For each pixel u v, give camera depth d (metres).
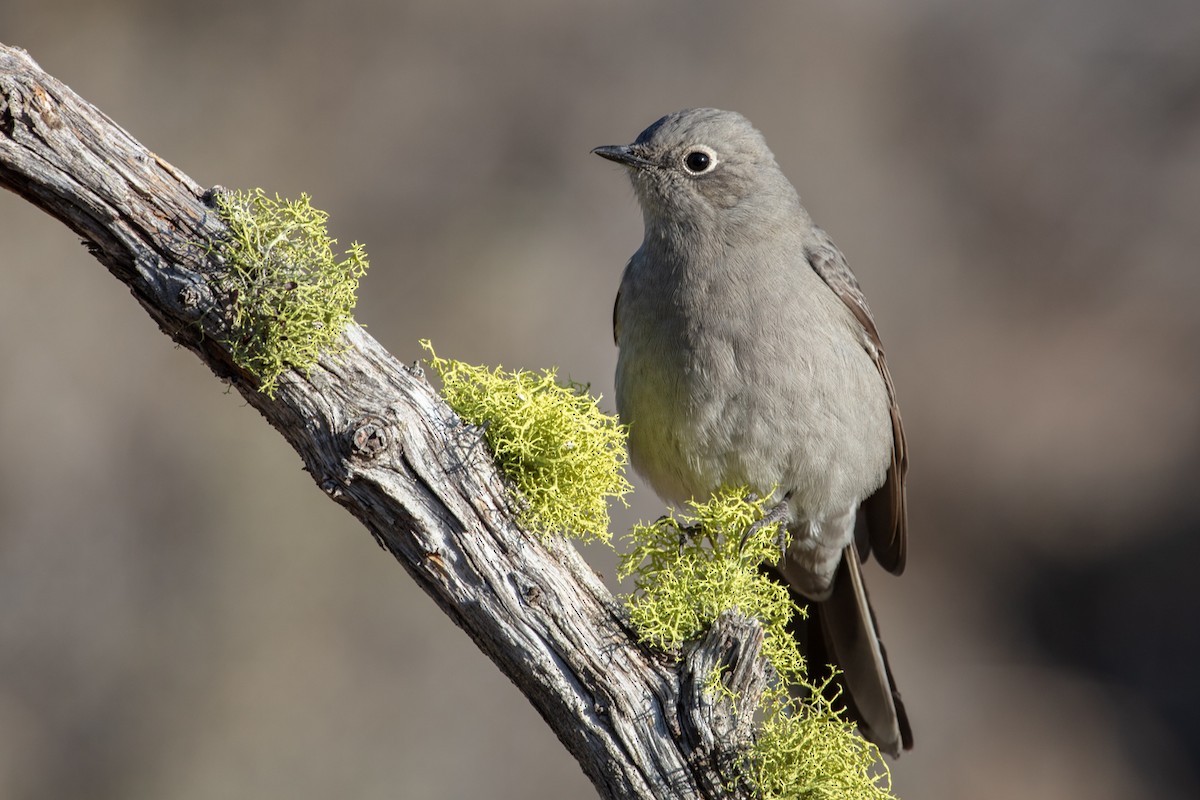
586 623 5.54
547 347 16.05
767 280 8.20
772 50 18.70
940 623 17.27
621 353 8.59
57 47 16.89
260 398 5.43
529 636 5.48
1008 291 18.94
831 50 18.97
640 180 8.62
